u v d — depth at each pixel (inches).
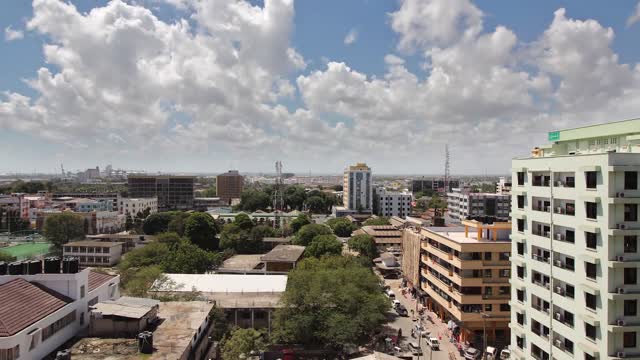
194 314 2218.3
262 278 4001.0
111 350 1731.1
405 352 3134.8
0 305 1622.8
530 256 2225.6
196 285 3769.7
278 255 5039.4
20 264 1941.4
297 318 3110.2
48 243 6988.2
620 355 1669.5
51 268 1967.3
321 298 3225.9
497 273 3248.0
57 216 6683.1
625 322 1679.4
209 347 2283.5
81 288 1982.0
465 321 3203.7
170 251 5044.3
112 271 5118.1
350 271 3762.3
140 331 1915.6
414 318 3929.6
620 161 1701.5
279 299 3447.3
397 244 7003.0
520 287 2299.5
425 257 4183.1
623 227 1685.5
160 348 1759.4
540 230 2162.9
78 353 1701.5
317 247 5216.5
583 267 1820.9
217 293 3624.5
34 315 1660.9
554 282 2025.1
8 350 1454.2
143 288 3093.0
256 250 6491.1
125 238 6796.3
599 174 1749.5
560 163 1991.9
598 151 2143.2
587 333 1797.5
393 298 4544.8
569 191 1930.4
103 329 1899.6
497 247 3255.4
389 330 3604.8
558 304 1985.7
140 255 4840.1
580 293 1834.4
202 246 6353.3
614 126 2038.6
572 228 1909.4
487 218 3622.0
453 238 3540.8
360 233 6761.8
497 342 3225.9
